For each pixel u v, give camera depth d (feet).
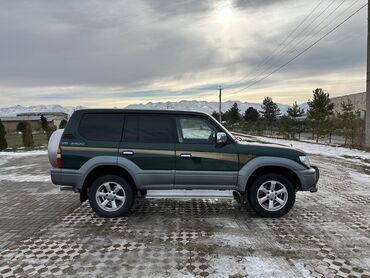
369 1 59.52
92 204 19.38
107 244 15.55
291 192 19.38
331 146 74.69
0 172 38.68
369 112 61.46
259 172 19.79
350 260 13.65
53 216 20.22
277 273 12.53
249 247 15.08
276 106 256.73
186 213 20.61
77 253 14.52
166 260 13.74
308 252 14.48
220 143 19.08
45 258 14.02
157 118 19.43
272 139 110.63
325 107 91.86
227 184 19.20
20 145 103.45
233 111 287.07
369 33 60.34
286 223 18.54
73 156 18.84
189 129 19.43
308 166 19.62
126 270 12.85
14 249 15.02
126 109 19.52
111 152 18.90
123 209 19.33
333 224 18.35
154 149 18.98
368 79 60.90
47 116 426.51
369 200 23.89
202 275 12.41
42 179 33.68
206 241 15.85
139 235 16.71
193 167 18.97
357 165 43.16
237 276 12.32
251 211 21.01
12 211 21.50
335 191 26.96
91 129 19.26
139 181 18.97
